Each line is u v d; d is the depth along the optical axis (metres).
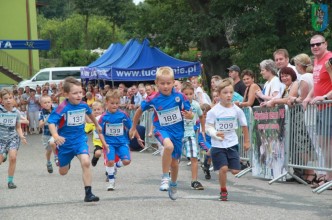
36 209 7.25
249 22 22.05
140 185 9.50
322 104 8.97
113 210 7.00
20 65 41.41
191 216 6.59
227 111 7.94
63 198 8.16
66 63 55.34
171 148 7.39
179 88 11.41
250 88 11.07
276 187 9.25
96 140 10.88
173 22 25.62
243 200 7.82
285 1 21.53
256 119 10.51
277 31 22.48
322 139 9.00
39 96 26.39
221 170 7.75
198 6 25.22
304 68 9.96
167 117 7.62
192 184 9.03
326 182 9.04
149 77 24.56
